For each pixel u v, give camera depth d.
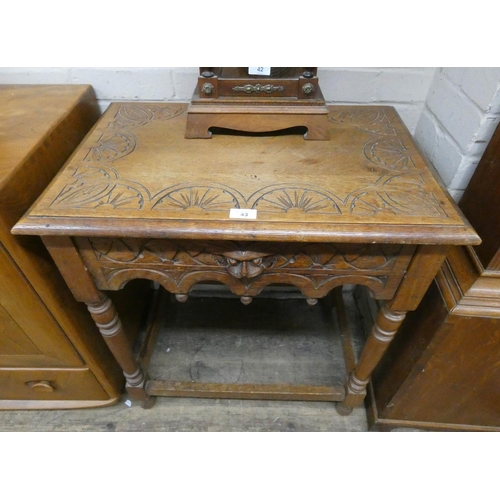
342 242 0.53
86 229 0.53
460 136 0.76
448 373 0.77
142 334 1.19
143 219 0.53
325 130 0.71
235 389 0.97
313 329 1.23
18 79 0.89
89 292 0.67
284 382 1.09
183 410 1.04
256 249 0.59
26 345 0.80
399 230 0.52
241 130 0.72
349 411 1.00
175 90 0.91
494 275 0.66
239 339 1.20
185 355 1.16
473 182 0.74
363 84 0.89
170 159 0.66
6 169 0.59
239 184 0.60
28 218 0.54
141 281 1.17
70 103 0.80
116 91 0.92
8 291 0.67
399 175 0.62
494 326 0.67
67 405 0.99
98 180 0.61
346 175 0.63
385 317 0.71
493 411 0.87
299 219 0.53
